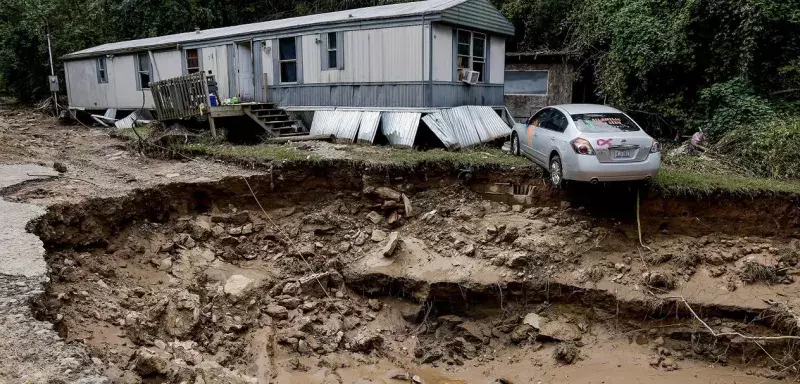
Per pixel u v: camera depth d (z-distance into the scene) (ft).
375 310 34.83
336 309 33.99
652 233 37.24
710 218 37.22
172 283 31.17
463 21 50.44
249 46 60.13
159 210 36.06
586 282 33.68
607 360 30.83
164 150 45.47
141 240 33.47
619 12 59.47
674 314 32.07
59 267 26.68
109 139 55.21
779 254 34.86
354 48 51.85
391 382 28.86
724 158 46.78
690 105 56.90
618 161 34.19
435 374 30.25
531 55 66.59
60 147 50.01
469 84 53.52
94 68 76.54
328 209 39.91
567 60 65.87
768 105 49.08
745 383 28.99
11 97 99.66
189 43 63.82
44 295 21.02
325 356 30.25
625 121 37.11
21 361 16.14
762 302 31.65
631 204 37.91
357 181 40.73
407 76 48.80
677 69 56.59
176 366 22.31
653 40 56.03
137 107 70.79
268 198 39.86
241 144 51.93
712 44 53.67
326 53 53.83
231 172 40.16
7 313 18.52
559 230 37.19
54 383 15.26
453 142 47.37
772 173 42.83
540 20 75.00
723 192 36.83
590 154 34.06
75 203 30.22
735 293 32.58
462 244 36.68
